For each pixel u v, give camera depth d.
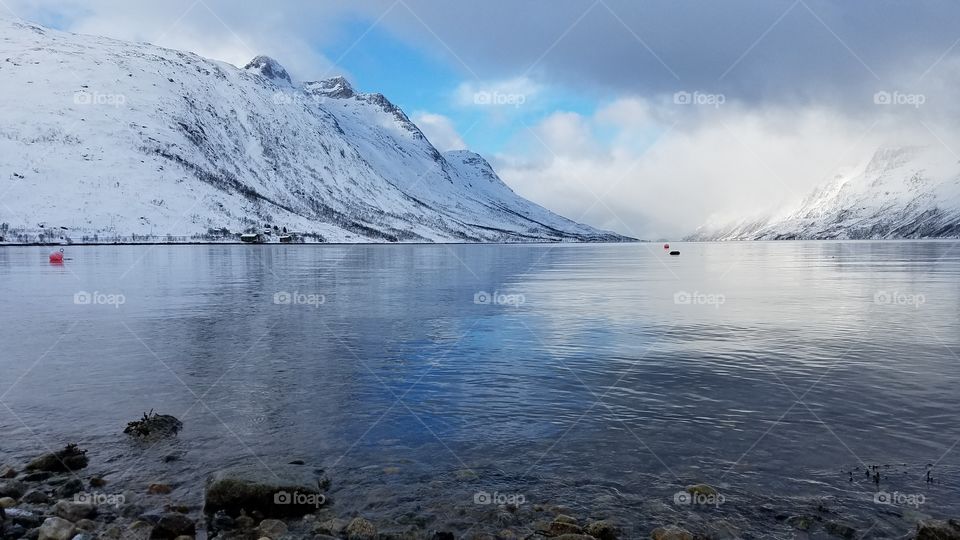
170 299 32.75
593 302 31.53
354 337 20.88
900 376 14.98
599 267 68.75
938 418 11.71
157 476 9.40
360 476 9.41
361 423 11.77
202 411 12.47
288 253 111.00
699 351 18.34
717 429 11.27
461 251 138.62
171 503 8.57
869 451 10.13
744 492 8.76
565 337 20.86
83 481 9.22
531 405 12.85
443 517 8.17
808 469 9.48
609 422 11.73
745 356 17.55
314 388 14.21
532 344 19.58
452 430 11.36
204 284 42.69
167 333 21.66
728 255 114.25
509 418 12.02
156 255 91.69
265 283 43.62
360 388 14.23
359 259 88.31
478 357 17.59
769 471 9.43
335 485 9.12
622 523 7.95
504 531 7.76
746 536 7.62
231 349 18.77
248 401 13.16
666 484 9.05
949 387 13.91
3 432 11.21
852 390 13.72
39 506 8.40
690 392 13.73
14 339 20.42
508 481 9.23
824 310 27.98
